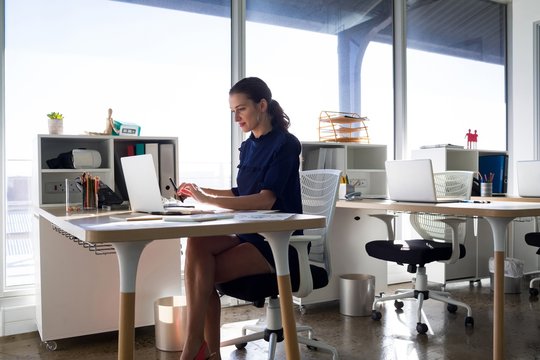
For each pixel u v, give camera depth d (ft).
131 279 4.42
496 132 16.30
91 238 3.99
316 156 11.77
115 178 9.37
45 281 8.13
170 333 8.01
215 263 6.04
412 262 9.27
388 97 14.03
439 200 9.66
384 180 12.28
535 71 15.14
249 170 6.89
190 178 11.10
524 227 13.93
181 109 10.98
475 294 11.95
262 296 6.24
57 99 9.78
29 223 9.66
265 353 8.00
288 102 12.26
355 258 11.00
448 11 15.19
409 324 9.46
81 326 8.39
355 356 7.72
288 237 5.24
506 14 16.38
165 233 4.24
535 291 11.77
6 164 9.41
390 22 14.07
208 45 11.32
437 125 14.83
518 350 7.94
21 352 8.15
